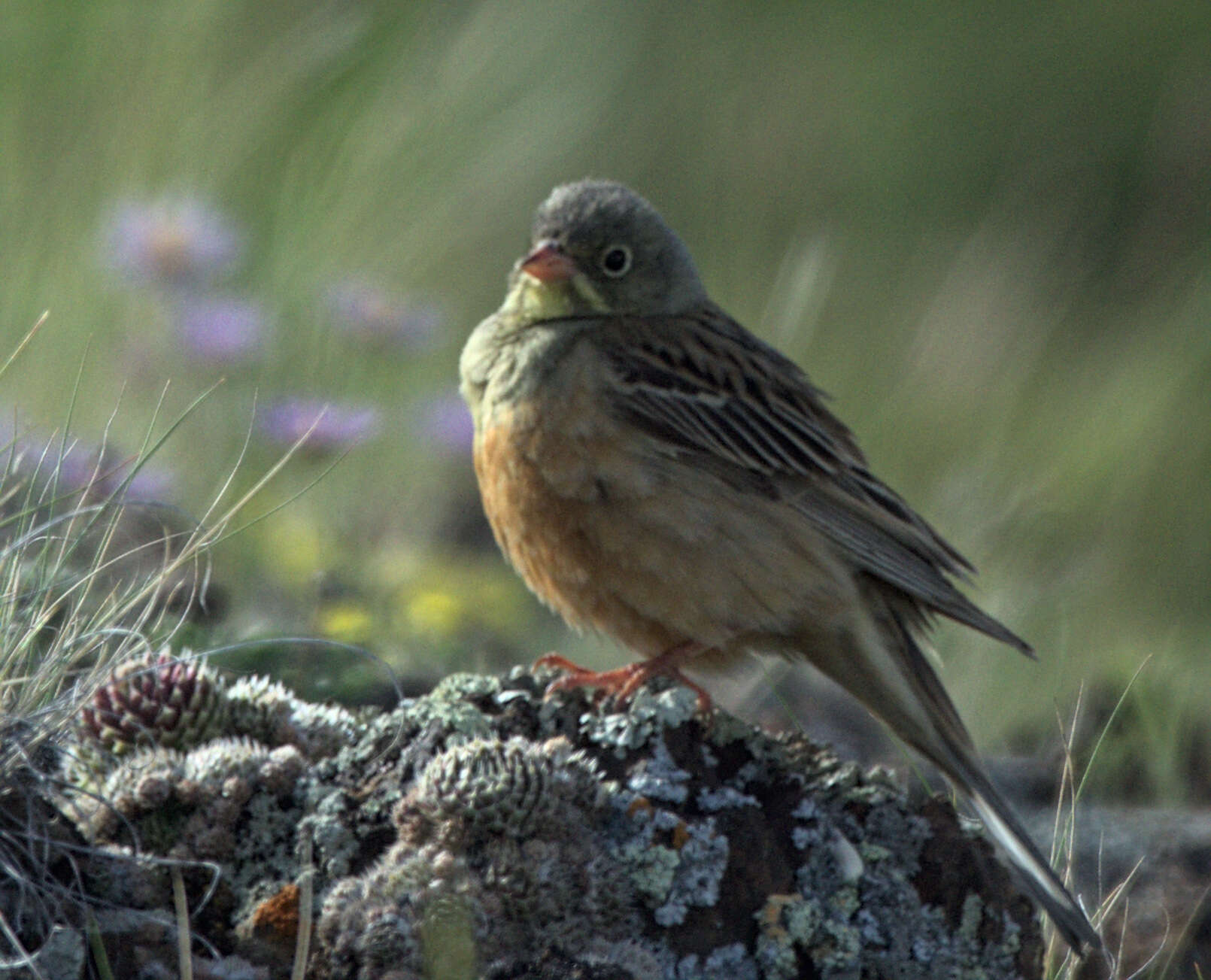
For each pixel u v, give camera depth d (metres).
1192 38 26.47
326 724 7.62
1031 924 7.47
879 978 7.05
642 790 7.19
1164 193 25.05
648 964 6.62
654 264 9.64
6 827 6.50
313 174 15.05
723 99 24.92
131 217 12.83
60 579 7.66
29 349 12.25
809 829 7.29
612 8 23.02
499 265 18.28
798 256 15.00
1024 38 27.28
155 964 6.35
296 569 11.13
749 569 8.93
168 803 6.96
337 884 6.66
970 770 8.61
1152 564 16.20
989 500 13.91
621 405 8.89
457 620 11.40
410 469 13.55
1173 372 17.61
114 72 14.95
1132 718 10.74
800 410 9.39
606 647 11.79
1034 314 19.30
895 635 9.09
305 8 16.47
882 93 26.00
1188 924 8.37
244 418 11.97
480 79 16.47
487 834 6.68
